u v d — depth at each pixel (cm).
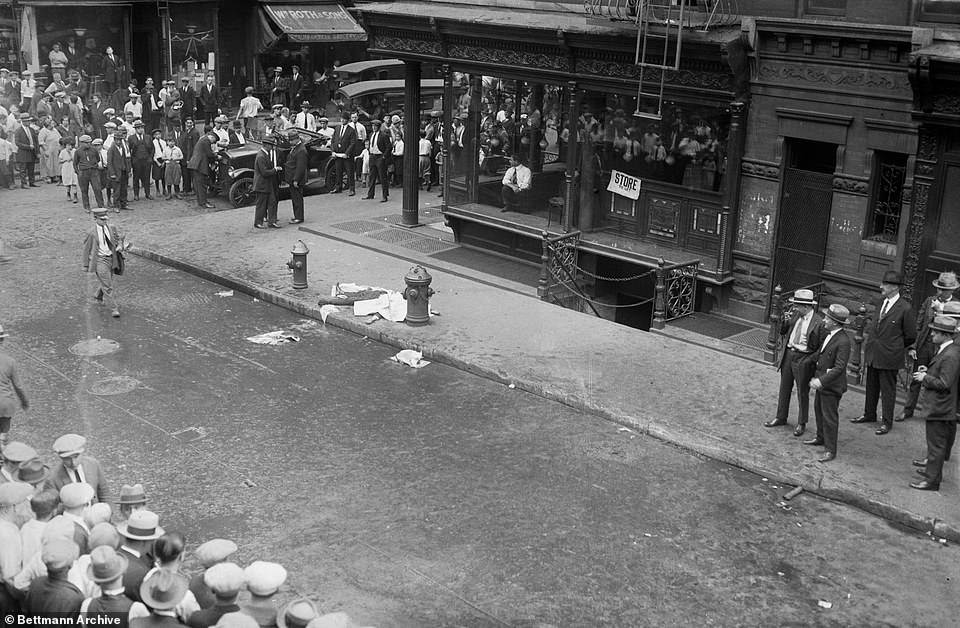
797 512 1193
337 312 1825
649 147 1889
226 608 635
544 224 2103
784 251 1736
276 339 1734
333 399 1490
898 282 1330
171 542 649
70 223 2462
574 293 1925
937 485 1213
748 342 1700
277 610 647
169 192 2772
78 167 2533
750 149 1739
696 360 1620
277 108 3167
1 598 741
